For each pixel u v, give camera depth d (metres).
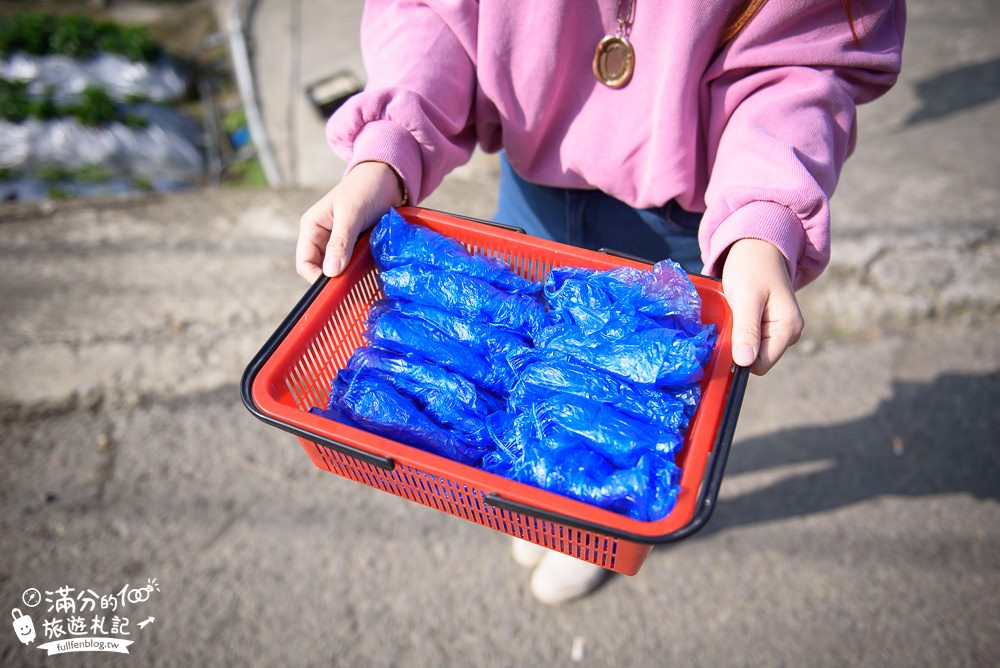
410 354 1.10
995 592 1.79
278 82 4.22
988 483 1.98
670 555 1.88
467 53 1.15
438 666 1.73
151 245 2.63
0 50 4.30
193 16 5.05
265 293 2.46
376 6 1.23
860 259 2.45
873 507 1.95
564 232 1.34
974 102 3.20
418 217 1.18
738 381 0.91
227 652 1.75
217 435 2.14
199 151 4.14
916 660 1.70
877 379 2.20
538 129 1.17
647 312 1.06
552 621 1.79
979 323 2.30
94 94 4.14
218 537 1.94
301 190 2.88
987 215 2.58
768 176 0.96
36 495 2.02
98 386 2.22
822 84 0.99
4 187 3.72
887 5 0.97
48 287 2.48
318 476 2.05
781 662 1.71
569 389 1.01
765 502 1.97
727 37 1.00
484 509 0.96
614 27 1.04
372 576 1.87
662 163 1.10
